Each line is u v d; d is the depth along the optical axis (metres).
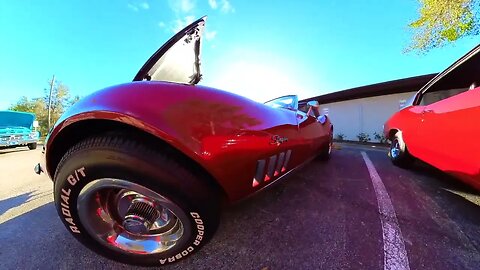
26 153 7.38
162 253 1.18
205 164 1.07
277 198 2.11
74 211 1.14
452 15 7.84
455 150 1.93
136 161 1.01
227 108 1.22
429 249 1.36
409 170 3.15
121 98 1.10
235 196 1.27
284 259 1.29
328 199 2.09
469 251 1.34
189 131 1.05
